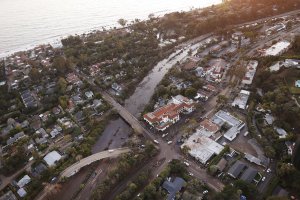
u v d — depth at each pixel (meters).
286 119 184.75
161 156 175.50
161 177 155.50
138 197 144.75
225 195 132.62
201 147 176.62
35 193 159.50
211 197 140.12
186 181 154.25
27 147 197.00
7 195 161.62
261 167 159.50
